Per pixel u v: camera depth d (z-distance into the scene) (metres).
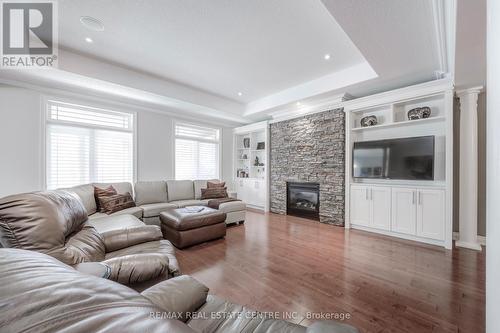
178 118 5.25
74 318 0.38
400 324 1.48
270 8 2.12
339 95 3.89
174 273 1.43
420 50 2.47
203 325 0.94
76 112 3.85
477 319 1.53
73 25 2.40
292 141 4.91
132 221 2.70
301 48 2.84
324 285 1.98
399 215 3.31
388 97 3.45
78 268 1.06
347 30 2.13
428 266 2.35
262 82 4.00
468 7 1.51
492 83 0.61
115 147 4.32
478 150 3.11
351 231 3.69
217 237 3.21
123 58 3.14
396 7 1.85
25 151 3.30
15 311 0.38
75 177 3.83
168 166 5.05
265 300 1.76
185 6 2.11
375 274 2.18
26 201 1.09
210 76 3.75
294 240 3.23
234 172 6.49
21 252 0.59
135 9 2.15
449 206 2.88
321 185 4.32
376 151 3.65
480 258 2.55
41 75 3.04
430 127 3.35
